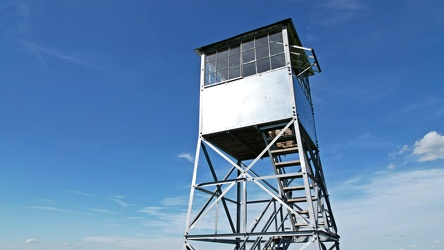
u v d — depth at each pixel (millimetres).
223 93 14164
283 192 13016
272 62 13766
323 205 13484
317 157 15664
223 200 15180
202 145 14078
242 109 13367
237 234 11492
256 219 15234
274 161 13570
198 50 15883
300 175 11562
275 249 13453
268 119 12641
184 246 12141
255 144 15461
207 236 11906
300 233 10469
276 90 13023
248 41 14969
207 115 14109
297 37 15258
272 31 14492
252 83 13672
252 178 12109
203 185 12961
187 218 12484
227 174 15328
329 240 13320
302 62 15930
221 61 15234
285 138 13477
